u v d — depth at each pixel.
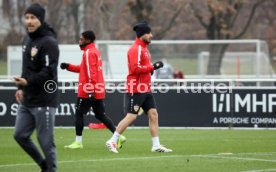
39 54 27.28
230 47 121.69
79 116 42.59
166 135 52.22
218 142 46.78
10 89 58.25
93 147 43.41
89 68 41.72
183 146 44.06
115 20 116.44
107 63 96.25
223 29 121.69
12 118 58.34
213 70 110.25
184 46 129.38
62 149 42.19
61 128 58.12
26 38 27.91
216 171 32.28
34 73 27.55
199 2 122.00
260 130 56.47
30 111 27.50
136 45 39.50
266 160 36.41
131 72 39.44
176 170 32.59
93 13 120.25
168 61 109.19
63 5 129.62
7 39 132.75
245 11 145.25
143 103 40.28
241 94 57.34
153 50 106.25
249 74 110.56
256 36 150.12
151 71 39.34
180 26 138.12
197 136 51.34
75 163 35.06
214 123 57.69
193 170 32.56
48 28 27.69
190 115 57.88
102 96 42.56
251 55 110.38
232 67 112.00
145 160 36.28
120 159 36.75
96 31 121.38
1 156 38.62
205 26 123.75
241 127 57.38
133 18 118.69
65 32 131.25
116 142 40.34
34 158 28.17
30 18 27.20
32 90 27.25
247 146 44.09
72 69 42.59
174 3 124.12
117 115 57.88
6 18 133.50
